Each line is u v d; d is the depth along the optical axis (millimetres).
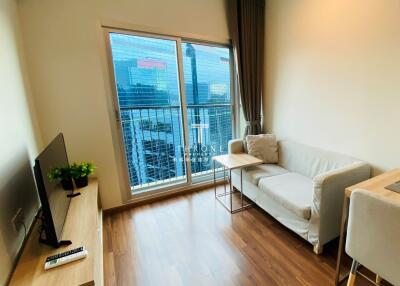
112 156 2459
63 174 1656
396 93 1701
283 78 2742
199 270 1641
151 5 2389
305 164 2389
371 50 1815
